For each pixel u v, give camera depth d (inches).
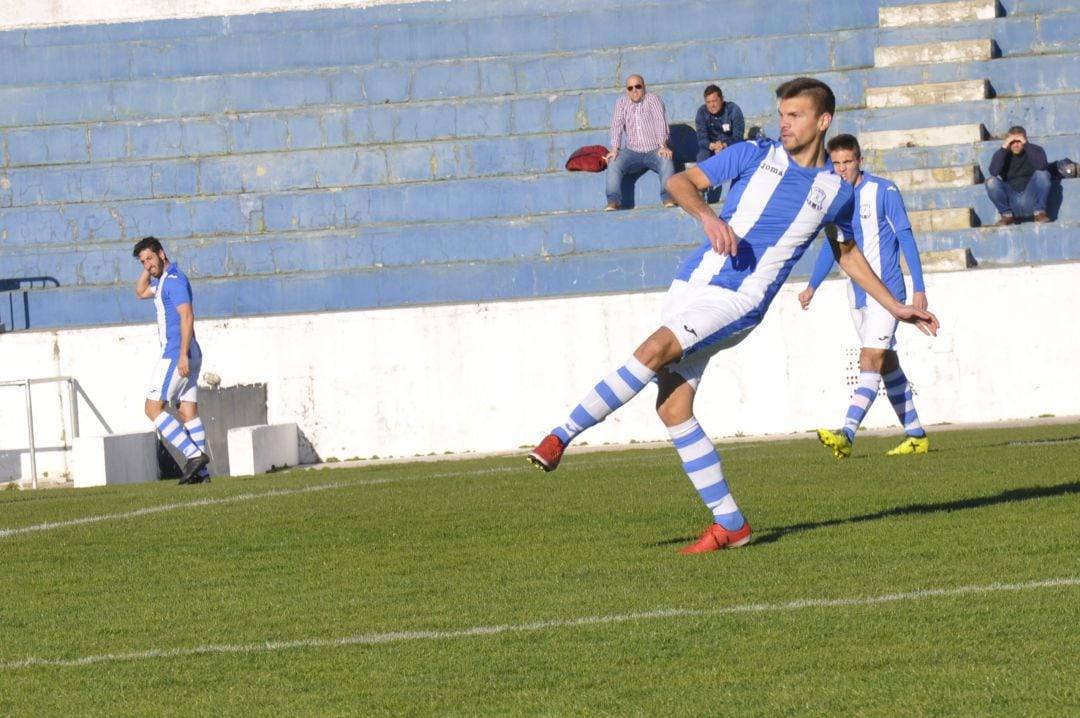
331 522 1026.1
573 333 2027.6
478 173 2455.7
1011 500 924.0
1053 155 2352.4
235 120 2527.1
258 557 870.4
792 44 2546.8
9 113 2605.8
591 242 2298.2
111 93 2600.9
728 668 515.5
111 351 2076.8
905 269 2030.0
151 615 687.1
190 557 886.4
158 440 2026.3
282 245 2341.3
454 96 2578.7
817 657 523.8
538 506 1063.0
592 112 2506.2
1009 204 2220.7
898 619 577.6
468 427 2042.3
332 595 715.4
